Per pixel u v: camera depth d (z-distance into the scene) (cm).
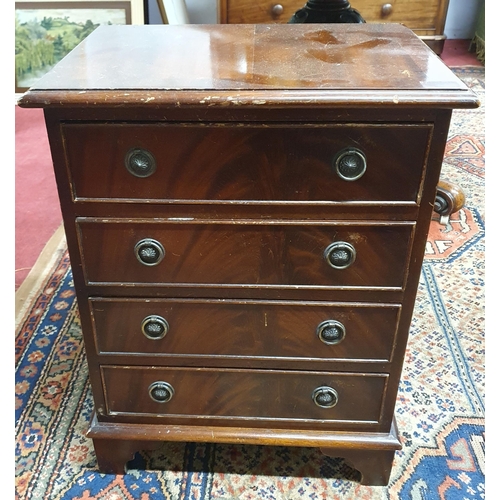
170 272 90
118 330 97
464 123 274
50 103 74
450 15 363
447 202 193
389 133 77
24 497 108
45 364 141
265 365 99
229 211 84
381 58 89
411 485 110
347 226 85
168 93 74
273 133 77
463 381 135
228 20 235
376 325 94
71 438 120
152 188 83
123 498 108
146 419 107
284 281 90
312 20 139
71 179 82
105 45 98
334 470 114
